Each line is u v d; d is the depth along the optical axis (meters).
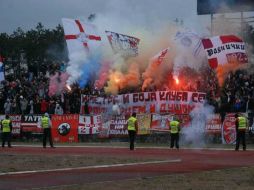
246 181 14.88
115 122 34.59
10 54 74.62
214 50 35.72
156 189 13.31
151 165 19.52
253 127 31.64
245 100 33.44
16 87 40.94
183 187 13.66
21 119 36.78
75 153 25.48
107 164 19.80
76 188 13.41
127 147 30.23
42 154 24.66
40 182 14.64
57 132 35.53
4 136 30.81
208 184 14.23
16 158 22.22
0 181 14.83
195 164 19.91
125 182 14.58
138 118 34.03
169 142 33.12
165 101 34.00
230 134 31.88
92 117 35.06
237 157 23.19
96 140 34.84
